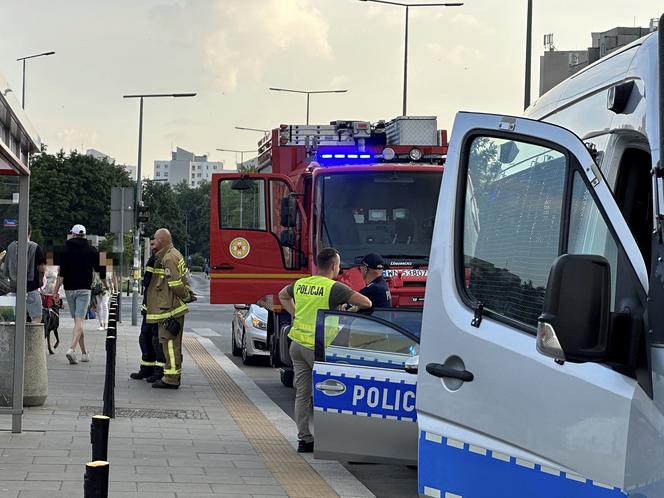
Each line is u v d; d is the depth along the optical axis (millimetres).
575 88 4848
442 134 15617
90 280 16547
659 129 3424
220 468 8711
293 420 11938
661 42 3430
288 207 14289
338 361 7918
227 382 15727
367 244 14039
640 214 3885
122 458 8945
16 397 9594
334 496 7781
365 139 16281
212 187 14625
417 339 7891
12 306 9500
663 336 3205
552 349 3334
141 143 43219
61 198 86312
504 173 4246
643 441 3256
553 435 3697
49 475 7926
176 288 14086
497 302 4160
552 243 3918
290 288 9828
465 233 4398
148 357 14977
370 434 7742
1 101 7316
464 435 4160
